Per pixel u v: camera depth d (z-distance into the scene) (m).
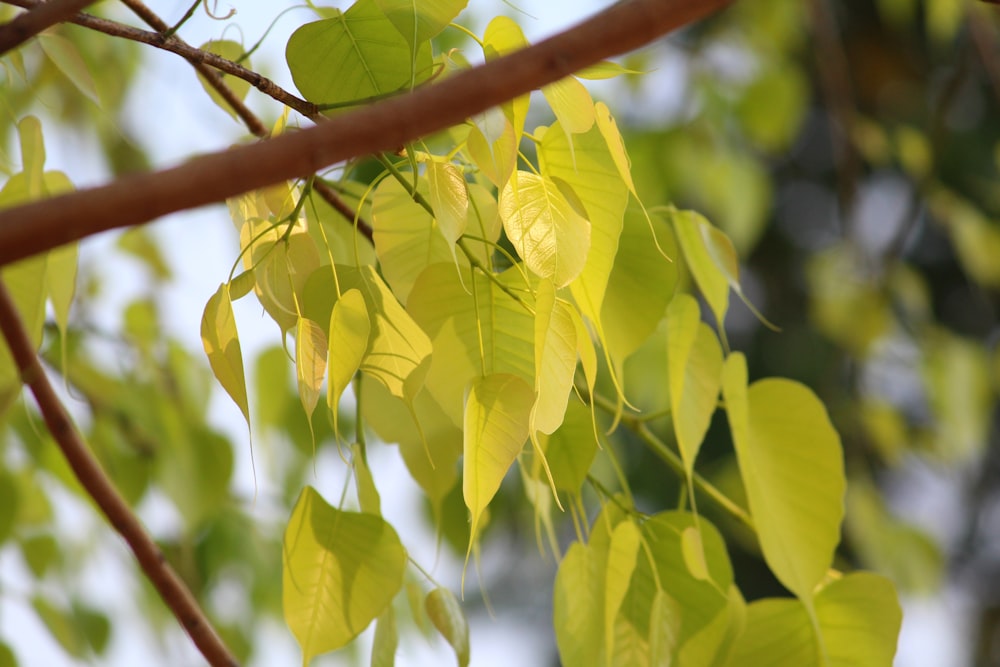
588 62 1.26
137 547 1.55
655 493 5.30
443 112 1.25
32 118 1.56
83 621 2.63
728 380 1.61
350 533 1.54
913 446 3.45
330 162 1.25
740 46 3.72
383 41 1.48
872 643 1.62
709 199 3.53
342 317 1.44
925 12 5.44
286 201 1.47
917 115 5.43
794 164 6.21
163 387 2.45
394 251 1.52
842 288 3.57
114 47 2.62
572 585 1.61
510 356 1.47
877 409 3.35
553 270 1.43
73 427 1.55
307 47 1.48
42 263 1.56
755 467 1.61
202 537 2.61
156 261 2.61
